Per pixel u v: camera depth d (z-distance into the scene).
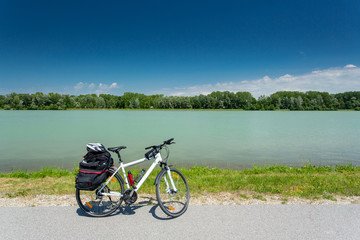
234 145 21.12
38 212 4.22
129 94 177.75
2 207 4.43
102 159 3.98
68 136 28.23
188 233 3.51
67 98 150.75
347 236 3.45
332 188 5.56
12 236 3.41
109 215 4.13
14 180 7.48
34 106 138.12
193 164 12.90
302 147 20.06
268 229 3.64
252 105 154.62
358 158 15.23
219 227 3.70
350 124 51.41
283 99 154.88
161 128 40.03
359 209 4.38
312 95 159.62
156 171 8.16
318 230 3.61
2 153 16.80
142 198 5.06
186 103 157.75
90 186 3.90
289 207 4.47
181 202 4.49
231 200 4.91
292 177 7.30
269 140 24.91
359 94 151.50
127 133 31.83
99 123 51.22
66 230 3.60
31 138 26.09
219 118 76.25
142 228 3.67
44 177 8.11
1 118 66.69
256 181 6.62
